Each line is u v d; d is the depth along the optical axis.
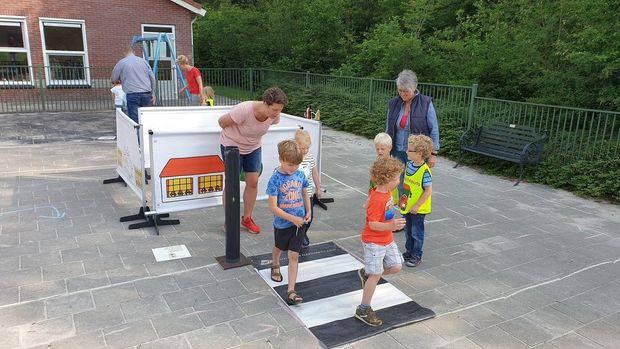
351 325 3.26
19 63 14.98
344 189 6.70
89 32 15.60
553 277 4.11
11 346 2.91
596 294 3.83
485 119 8.67
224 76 18.33
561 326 3.35
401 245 4.75
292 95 14.28
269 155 5.44
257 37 22.11
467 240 4.92
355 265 4.23
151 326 3.17
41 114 13.56
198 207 5.05
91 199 5.77
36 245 4.41
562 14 9.02
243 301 3.54
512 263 4.38
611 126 6.85
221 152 4.86
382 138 4.36
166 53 17.08
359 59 14.92
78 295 3.54
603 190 6.48
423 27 14.61
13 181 6.47
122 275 3.88
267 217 5.44
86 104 15.27
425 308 3.52
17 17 14.53
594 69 8.05
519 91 10.54
